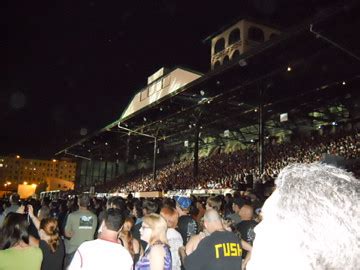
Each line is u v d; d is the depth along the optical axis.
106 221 3.88
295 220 0.99
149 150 58.84
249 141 40.47
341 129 31.16
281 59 21.75
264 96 25.41
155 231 4.13
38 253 4.36
